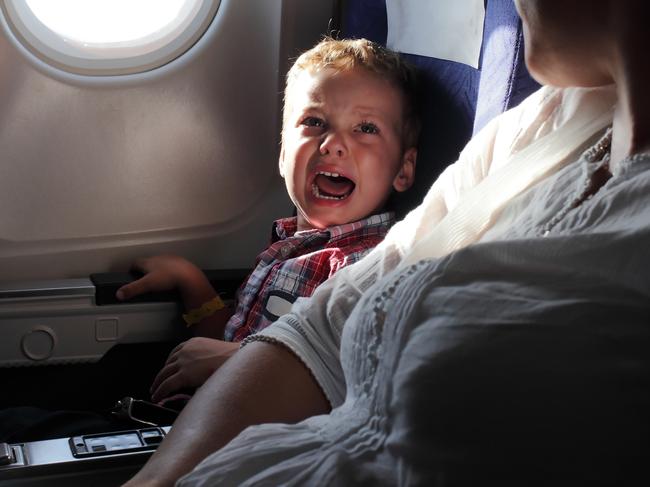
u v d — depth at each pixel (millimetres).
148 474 1038
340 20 2119
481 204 1063
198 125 2150
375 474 730
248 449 839
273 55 2148
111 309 2012
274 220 2229
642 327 616
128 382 1983
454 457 659
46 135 2068
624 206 714
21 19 2002
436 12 1729
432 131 1766
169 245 2188
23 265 2102
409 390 699
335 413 882
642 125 819
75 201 2109
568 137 1028
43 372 1986
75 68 2059
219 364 1647
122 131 2107
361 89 1786
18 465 1183
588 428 608
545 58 904
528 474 624
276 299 1778
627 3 805
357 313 910
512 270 697
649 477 588
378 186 1830
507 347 655
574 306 642
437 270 738
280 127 2186
